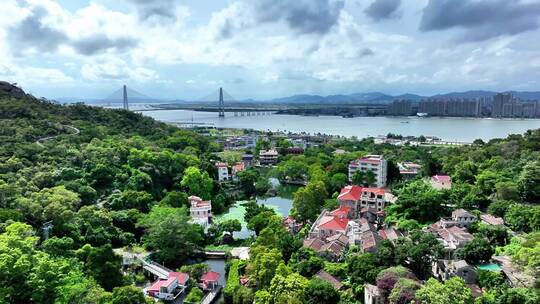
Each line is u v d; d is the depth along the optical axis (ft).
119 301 252.01
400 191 465.47
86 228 359.87
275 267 282.56
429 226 380.17
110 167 498.69
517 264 265.75
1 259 211.41
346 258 319.68
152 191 509.35
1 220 307.99
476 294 252.62
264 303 250.16
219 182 624.59
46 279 219.61
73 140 585.63
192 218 428.56
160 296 296.92
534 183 414.21
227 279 321.11
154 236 367.45
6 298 207.62
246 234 439.63
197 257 377.91
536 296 222.69
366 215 443.73
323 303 255.29
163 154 587.68
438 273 295.69
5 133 546.26
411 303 227.40
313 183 505.25
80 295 233.76
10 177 393.29
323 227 383.86
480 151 628.28
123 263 340.18
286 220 434.71
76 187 424.05
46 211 336.49
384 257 289.12
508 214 369.09
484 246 301.63
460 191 443.32
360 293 270.87
